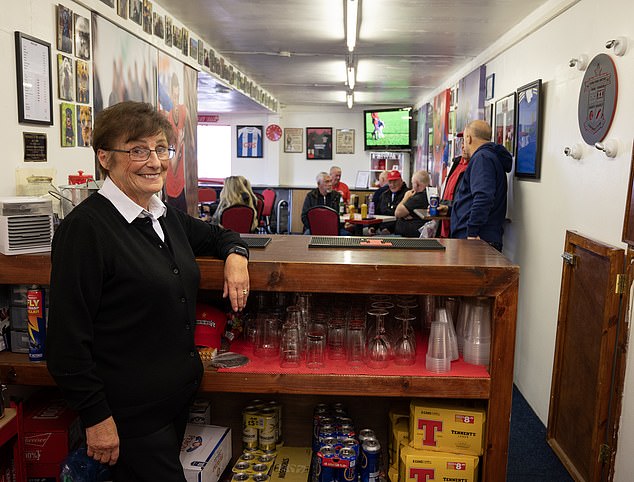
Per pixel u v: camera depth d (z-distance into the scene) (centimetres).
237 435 251
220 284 204
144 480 174
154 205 179
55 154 280
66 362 156
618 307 260
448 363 211
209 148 1389
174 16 472
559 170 350
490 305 217
